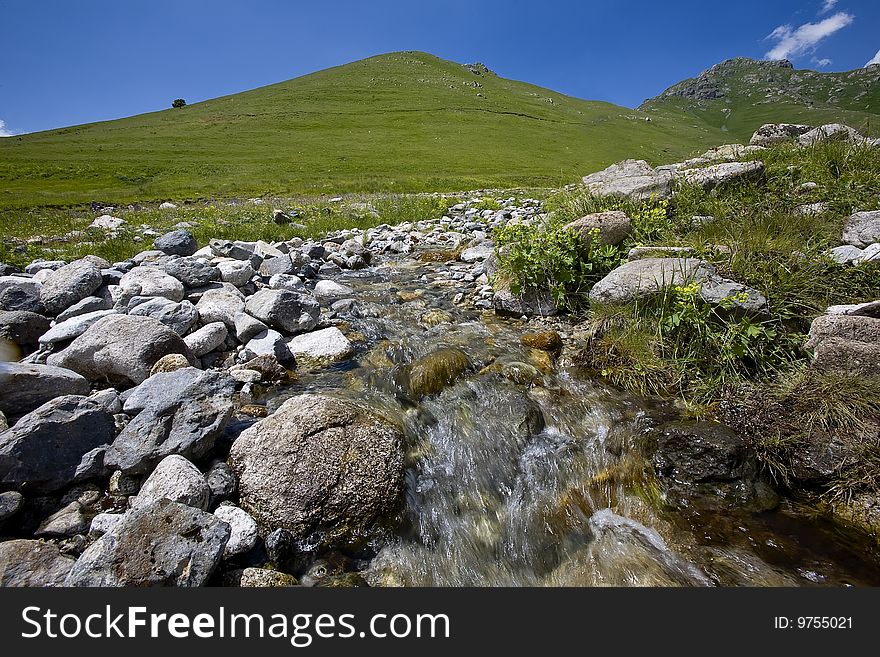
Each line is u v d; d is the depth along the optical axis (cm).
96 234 1198
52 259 916
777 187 819
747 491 364
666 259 563
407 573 317
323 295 725
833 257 542
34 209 2144
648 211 727
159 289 605
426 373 481
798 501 361
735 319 480
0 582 260
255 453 355
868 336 411
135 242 1066
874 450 357
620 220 695
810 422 386
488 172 4325
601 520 362
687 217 747
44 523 309
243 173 4119
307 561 314
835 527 338
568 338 578
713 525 348
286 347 543
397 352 552
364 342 582
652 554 332
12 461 315
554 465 400
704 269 529
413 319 652
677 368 481
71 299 600
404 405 455
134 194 3006
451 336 591
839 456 360
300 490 331
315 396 400
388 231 1320
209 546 281
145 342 460
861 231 584
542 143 6334
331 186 3309
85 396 409
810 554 322
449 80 10962
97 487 339
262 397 464
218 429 370
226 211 1781
